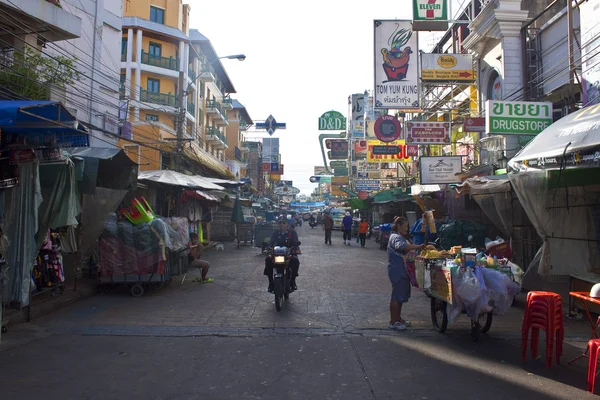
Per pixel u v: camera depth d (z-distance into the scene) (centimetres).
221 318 754
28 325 696
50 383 460
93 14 1586
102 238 955
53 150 724
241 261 1614
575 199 849
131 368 507
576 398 429
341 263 1569
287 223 924
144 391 441
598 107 752
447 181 1672
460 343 612
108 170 1004
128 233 953
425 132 1631
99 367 509
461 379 477
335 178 4734
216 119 4519
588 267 845
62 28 1056
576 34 1232
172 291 1010
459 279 601
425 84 1844
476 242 1170
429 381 471
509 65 1470
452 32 2231
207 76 3962
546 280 856
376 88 1662
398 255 693
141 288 949
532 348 546
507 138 1480
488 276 612
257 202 4912
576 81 1183
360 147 2994
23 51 1018
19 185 701
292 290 909
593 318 754
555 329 518
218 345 600
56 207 762
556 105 1345
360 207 3344
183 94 1894
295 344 606
